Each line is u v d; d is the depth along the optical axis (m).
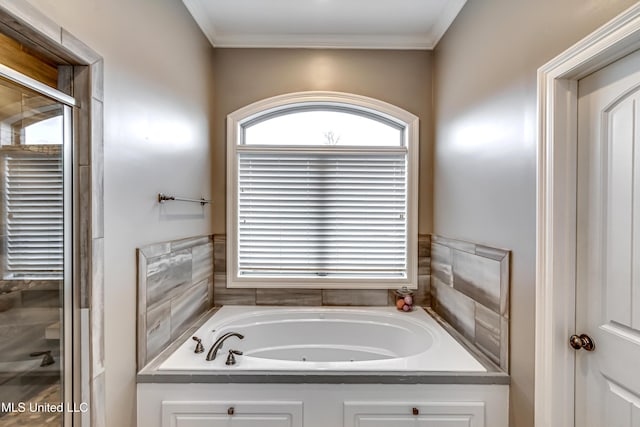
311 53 2.47
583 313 1.17
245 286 2.49
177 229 1.88
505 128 1.51
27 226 1.04
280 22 2.26
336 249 2.55
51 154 1.09
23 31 0.94
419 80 2.49
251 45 2.45
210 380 1.48
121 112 1.35
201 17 2.14
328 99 2.46
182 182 1.94
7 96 0.96
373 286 2.50
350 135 2.59
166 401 1.48
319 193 2.54
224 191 2.48
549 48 1.22
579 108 1.18
